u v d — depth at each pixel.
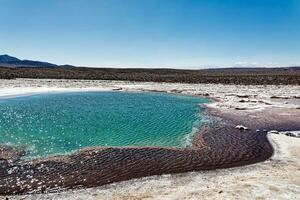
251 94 46.88
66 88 56.31
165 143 19.42
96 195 11.48
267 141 19.70
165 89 56.78
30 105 34.62
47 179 13.16
